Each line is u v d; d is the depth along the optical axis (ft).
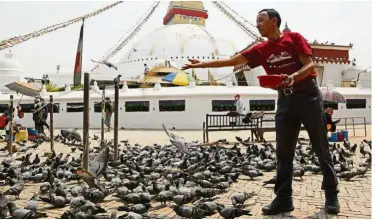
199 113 102.94
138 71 184.14
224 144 58.80
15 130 64.59
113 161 35.83
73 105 115.75
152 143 62.39
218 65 20.17
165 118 105.40
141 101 107.86
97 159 22.43
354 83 138.31
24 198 23.82
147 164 33.42
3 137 75.15
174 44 203.82
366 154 42.14
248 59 19.60
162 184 24.23
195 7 242.78
